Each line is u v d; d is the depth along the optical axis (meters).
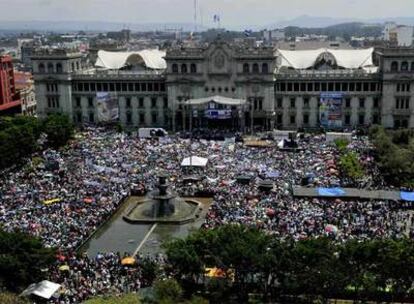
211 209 111.25
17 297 73.38
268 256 77.88
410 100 198.50
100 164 146.25
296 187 121.62
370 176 134.00
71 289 80.25
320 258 77.56
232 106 199.88
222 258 79.25
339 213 105.75
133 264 88.19
